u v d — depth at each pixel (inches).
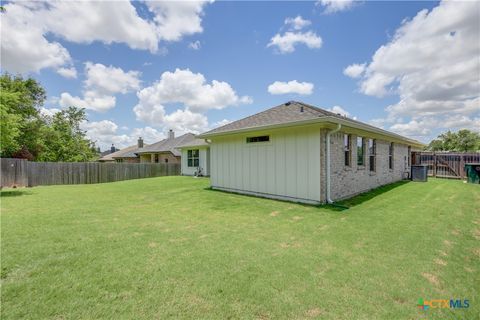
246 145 375.9
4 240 165.6
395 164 533.3
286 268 124.3
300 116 314.5
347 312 88.6
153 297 97.9
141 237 173.9
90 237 173.5
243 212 255.6
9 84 688.4
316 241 165.2
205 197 352.8
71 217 234.8
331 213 245.8
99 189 474.9
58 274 117.0
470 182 509.0
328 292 101.7
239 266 126.7
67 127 991.0
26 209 274.5
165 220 223.9
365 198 330.6
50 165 593.0
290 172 315.3
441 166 644.7
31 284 107.3
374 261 132.8
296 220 221.1
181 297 98.1
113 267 124.8
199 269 123.1
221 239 170.2
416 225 201.2
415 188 428.1
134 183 578.2
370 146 418.0
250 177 370.6
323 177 285.0
